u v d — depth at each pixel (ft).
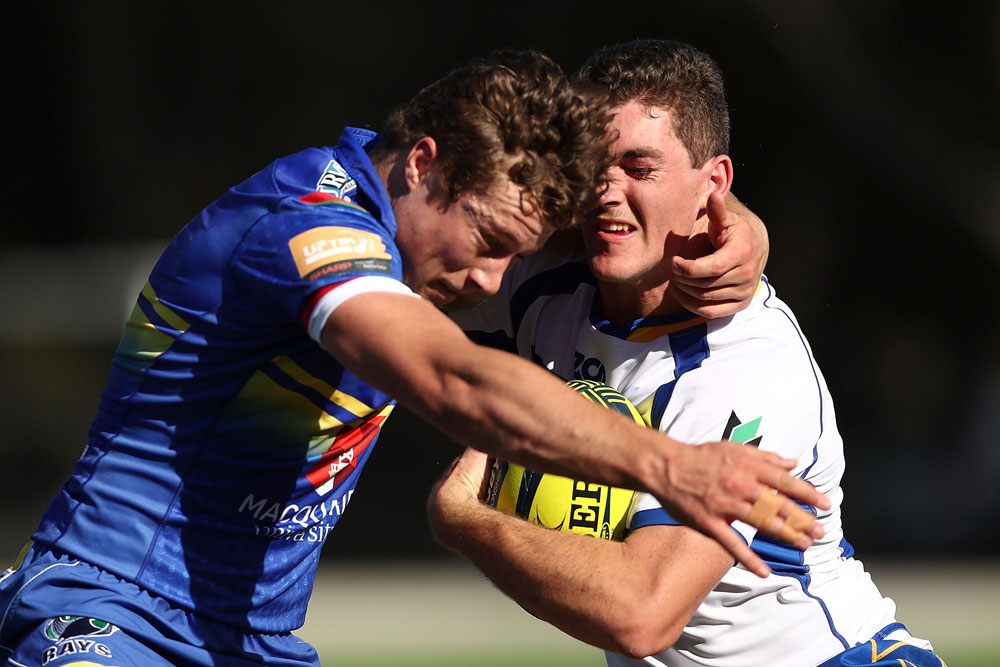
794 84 174.91
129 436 29.63
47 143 193.77
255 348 28.53
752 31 171.94
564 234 38.01
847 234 182.50
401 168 28.53
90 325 163.53
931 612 96.78
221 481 29.53
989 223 174.81
